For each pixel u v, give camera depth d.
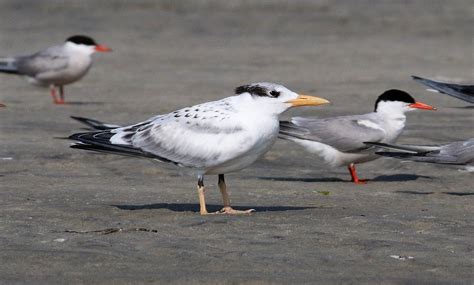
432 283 8.44
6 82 26.58
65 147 16.31
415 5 40.56
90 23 38.03
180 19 38.81
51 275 8.61
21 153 15.74
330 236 10.16
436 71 27.30
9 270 8.75
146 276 8.58
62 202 12.08
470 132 18.02
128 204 12.07
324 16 38.88
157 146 11.55
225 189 11.68
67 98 23.30
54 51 23.86
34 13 39.75
